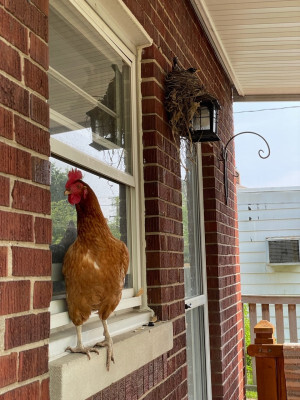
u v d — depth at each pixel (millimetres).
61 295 2043
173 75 3090
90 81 2430
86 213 1912
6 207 1461
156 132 2877
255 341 2904
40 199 1639
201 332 4285
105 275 1885
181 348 3104
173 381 2906
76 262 1871
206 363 4270
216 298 4434
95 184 2389
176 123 3156
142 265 2783
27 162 1578
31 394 1515
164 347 2646
